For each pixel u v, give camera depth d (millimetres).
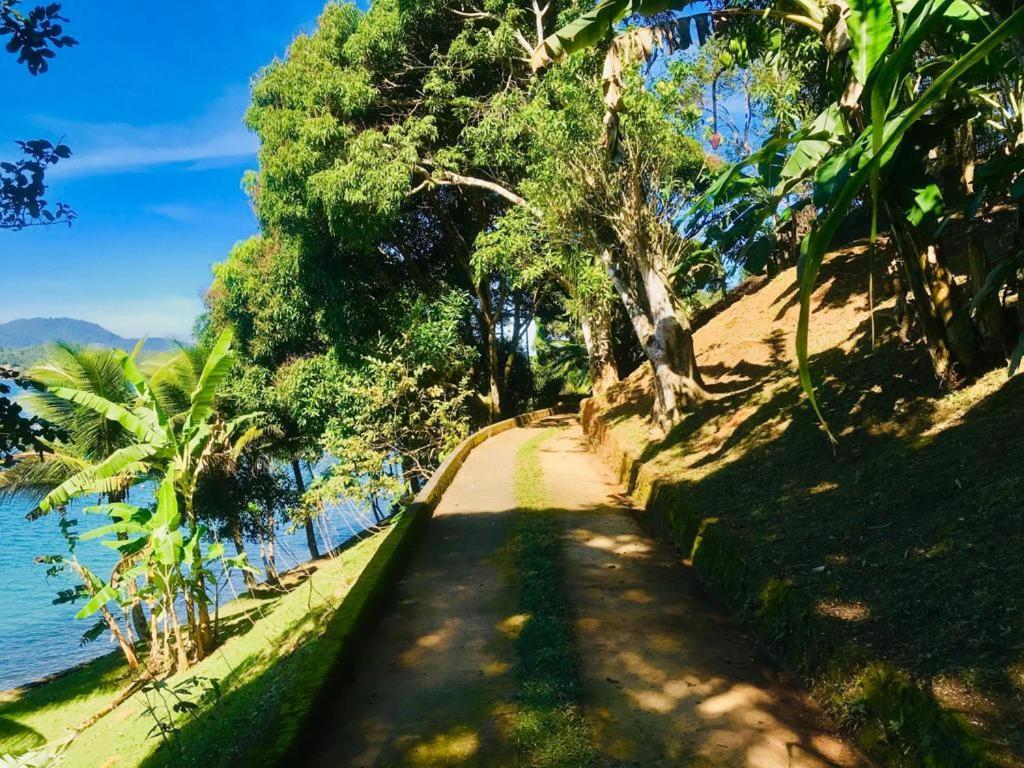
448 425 19172
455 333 21047
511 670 4750
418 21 19453
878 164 2492
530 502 10008
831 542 5184
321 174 17750
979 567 4008
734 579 5594
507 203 22766
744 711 4016
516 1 18625
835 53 5242
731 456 8516
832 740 3650
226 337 12109
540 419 26906
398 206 18469
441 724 4102
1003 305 6082
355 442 18125
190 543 11773
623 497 10203
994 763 2664
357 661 5043
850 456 6629
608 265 12617
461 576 6941
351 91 18469
